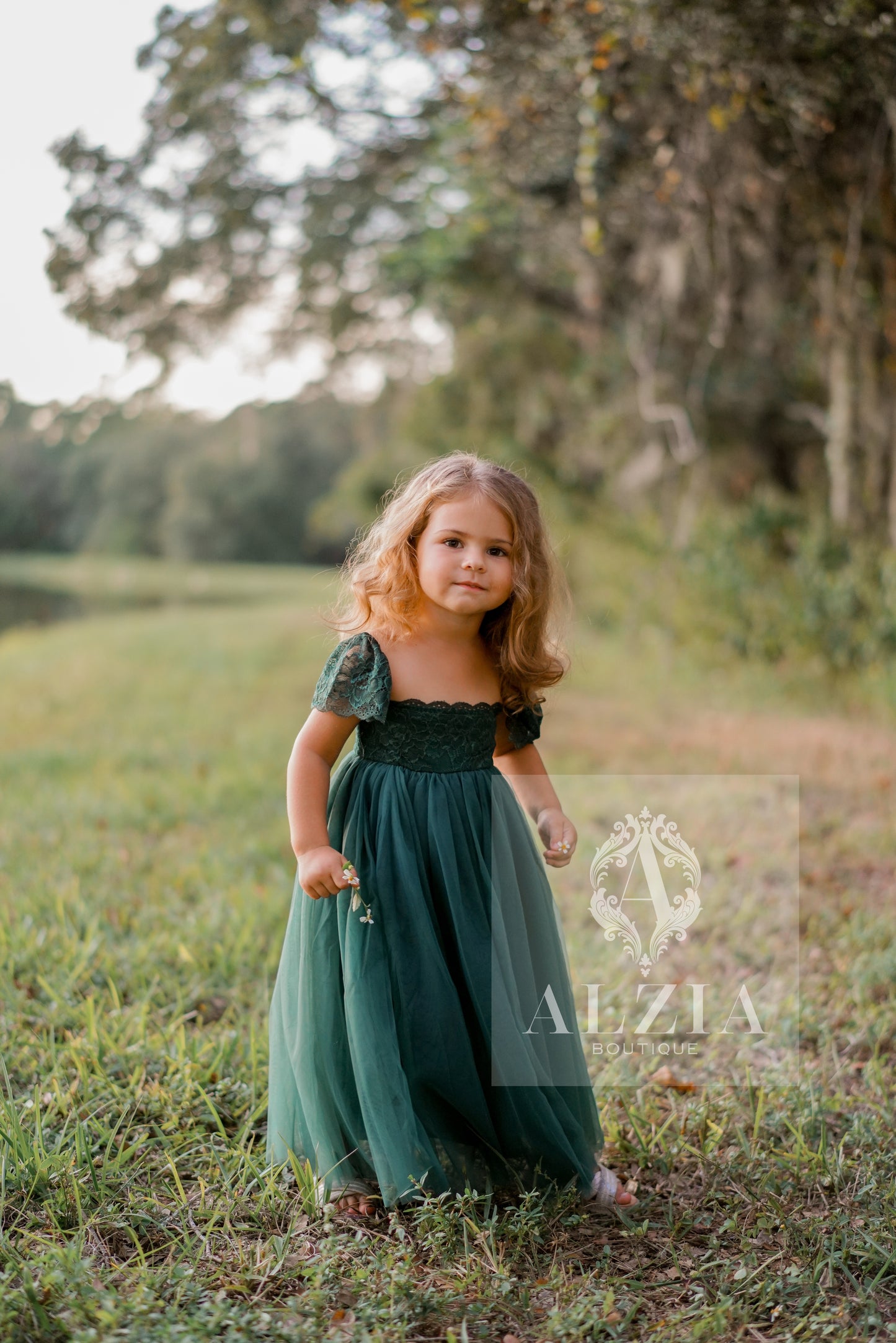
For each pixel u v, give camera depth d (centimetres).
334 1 611
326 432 5409
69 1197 225
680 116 679
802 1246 215
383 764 242
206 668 1277
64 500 5816
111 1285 198
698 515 1180
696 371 1138
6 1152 234
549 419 1517
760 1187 238
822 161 670
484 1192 235
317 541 5566
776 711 852
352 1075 232
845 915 397
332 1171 230
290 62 716
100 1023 300
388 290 1209
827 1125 266
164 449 5769
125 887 425
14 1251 204
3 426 2794
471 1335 190
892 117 580
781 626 970
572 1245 221
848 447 912
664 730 780
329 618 267
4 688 1083
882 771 613
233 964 349
